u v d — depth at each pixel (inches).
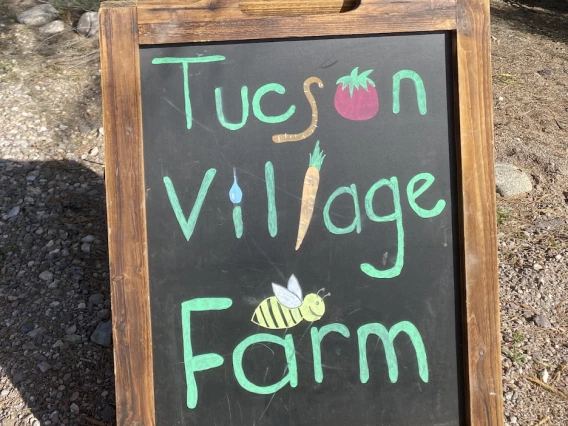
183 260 24.6
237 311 24.7
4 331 33.5
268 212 24.9
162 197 24.6
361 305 25.0
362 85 25.2
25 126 47.7
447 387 25.3
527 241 40.3
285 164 25.0
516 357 32.3
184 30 24.5
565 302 35.8
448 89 25.4
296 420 24.8
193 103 24.7
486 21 25.1
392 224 25.2
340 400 25.0
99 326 33.5
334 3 26.1
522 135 50.7
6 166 44.2
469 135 25.0
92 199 42.4
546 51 68.2
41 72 53.4
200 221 24.7
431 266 25.3
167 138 24.7
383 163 25.3
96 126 48.2
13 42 57.2
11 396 30.3
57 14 61.1
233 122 24.9
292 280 24.9
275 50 25.0
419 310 25.2
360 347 25.0
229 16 24.5
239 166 24.9
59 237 39.3
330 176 25.1
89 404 30.0
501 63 64.1
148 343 24.1
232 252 24.8
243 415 24.6
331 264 25.0
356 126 25.2
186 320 24.5
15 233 39.5
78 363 32.0
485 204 25.0
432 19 25.0
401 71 25.3
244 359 24.7
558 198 44.6
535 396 30.5
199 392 24.5
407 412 25.1
